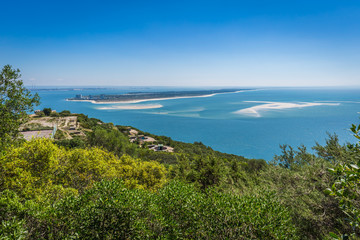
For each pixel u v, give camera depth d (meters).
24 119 11.11
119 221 5.24
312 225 6.25
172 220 5.98
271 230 4.89
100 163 12.10
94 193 5.85
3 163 7.55
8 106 10.40
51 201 7.05
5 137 9.90
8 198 5.69
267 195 6.03
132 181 13.80
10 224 4.67
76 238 5.22
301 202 6.64
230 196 6.38
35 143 8.98
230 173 17.84
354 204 3.82
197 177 17.30
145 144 74.88
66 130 66.06
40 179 8.36
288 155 9.20
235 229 5.15
